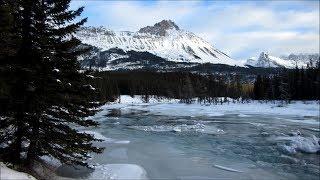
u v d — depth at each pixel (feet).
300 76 409.90
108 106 411.13
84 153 77.92
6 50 58.03
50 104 65.67
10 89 60.75
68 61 65.77
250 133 167.43
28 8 62.08
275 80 439.22
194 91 507.30
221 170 95.86
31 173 63.46
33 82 63.26
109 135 151.43
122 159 100.83
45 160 80.28
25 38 62.85
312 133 170.71
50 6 63.72
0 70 60.13
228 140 145.69
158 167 95.20
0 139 64.34
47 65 63.62
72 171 80.18
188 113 305.73
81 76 68.23
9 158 64.34
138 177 82.74
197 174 90.68
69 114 68.90
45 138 66.80
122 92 581.94
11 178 49.19
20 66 60.29
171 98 571.69
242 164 104.37
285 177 92.89
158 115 281.13
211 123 213.66
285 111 316.81
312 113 295.07
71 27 64.44
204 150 122.62
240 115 282.77
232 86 552.00
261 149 126.82
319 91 387.75
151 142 134.00
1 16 54.65
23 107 62.75
